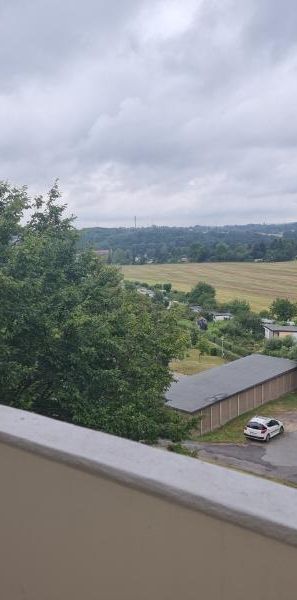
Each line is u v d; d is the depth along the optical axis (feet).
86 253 55.42
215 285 348.59
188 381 115.24
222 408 101.65
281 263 465.06
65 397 40.16
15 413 6.16
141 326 47.55
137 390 43.62
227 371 124.67
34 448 5.24
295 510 4.14
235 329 202.90
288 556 3.98
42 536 5.34
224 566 4.28
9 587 5.68
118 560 4.85
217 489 4.42
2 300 38.50
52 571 5.33
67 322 40.27
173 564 4.54
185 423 45.50
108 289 53.78
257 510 4.12
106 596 4.97
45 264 49.98
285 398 122.62
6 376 37.14
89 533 5.00
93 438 5.39
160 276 393.09
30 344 41.14
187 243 587.68
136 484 4.62
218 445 89.56
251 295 308.81
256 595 4.16
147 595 4.72
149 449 5.16
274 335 192.13
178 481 4.53
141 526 4.67
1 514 5.63
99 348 43.34
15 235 49.14
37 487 5.30
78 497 5.03
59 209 57.77
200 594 4.42
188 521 4.41
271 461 81.00
